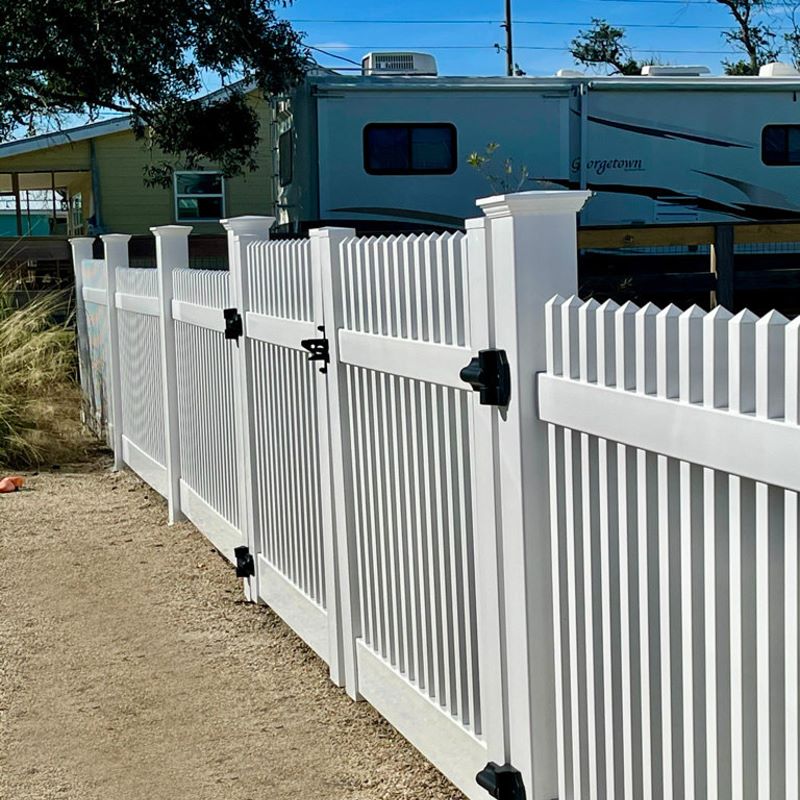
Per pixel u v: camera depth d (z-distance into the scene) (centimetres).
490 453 257
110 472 804
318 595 404
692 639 195
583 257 1129
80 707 379
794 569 169
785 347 169
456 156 1202
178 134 1507
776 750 178
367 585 357
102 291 830
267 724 359
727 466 181
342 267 354
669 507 200
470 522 280
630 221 1238
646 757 212
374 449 343
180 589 509
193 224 1789
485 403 253
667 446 196
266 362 451
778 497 174
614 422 211
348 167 1191
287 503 435
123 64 1434
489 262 254
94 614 479
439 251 282
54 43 1399
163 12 1362
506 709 263
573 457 231
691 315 189
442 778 315
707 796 196
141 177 1777
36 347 923
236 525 517
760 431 173
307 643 419
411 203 1202
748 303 1108
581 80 1207
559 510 239
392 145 1194
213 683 396
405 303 308
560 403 231
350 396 356
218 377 533
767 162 1262
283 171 1332
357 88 1178
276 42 1330
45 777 329
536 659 250
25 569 553
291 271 410
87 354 934
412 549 317
